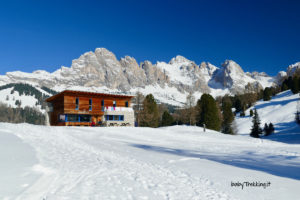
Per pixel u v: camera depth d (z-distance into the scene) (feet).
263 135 215.51
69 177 21.02
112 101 137.28
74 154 33.01
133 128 104.68
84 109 126.31
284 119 237.86
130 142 65.21
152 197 18.60
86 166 25.98
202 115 189.78
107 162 29.84
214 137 98.32
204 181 24.79
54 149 35.27
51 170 22.24
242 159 42.34
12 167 21.35
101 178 22.00
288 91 330.95
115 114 131.54
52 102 144.05
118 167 27.63
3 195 15.02
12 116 557.74
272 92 388.37
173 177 25.75
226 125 225.35
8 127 62.13
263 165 36.11
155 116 194.49
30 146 34.30
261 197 20.42
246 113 300.61
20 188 16.60
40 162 24.48
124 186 20.51
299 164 37.55
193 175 27.14
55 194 16.49
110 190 18.90
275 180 25.86
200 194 20.51
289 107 260.42
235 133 230.68
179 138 90.53
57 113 132.77
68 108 120.88
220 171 29.58
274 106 286.05
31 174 20.04
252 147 68.08
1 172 19.48
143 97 191.01
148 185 21.72
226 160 40.06
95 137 69.41
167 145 66.13
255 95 343.87
